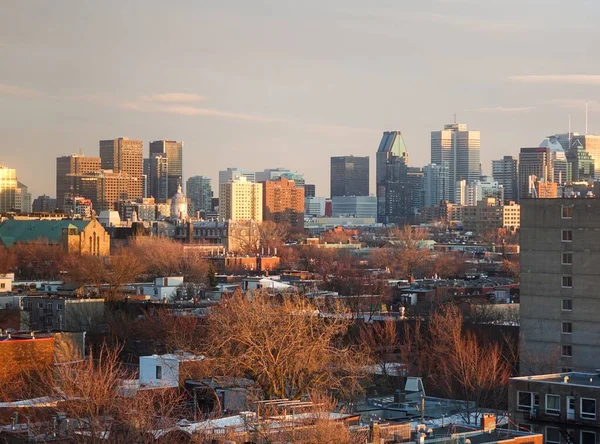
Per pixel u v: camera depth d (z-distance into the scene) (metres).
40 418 149.00
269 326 179.50
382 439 130.00
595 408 163.88
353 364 185.00
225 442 125.81
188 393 175.62
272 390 170.62
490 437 136.38
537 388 169.62
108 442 128.00
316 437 122.44
